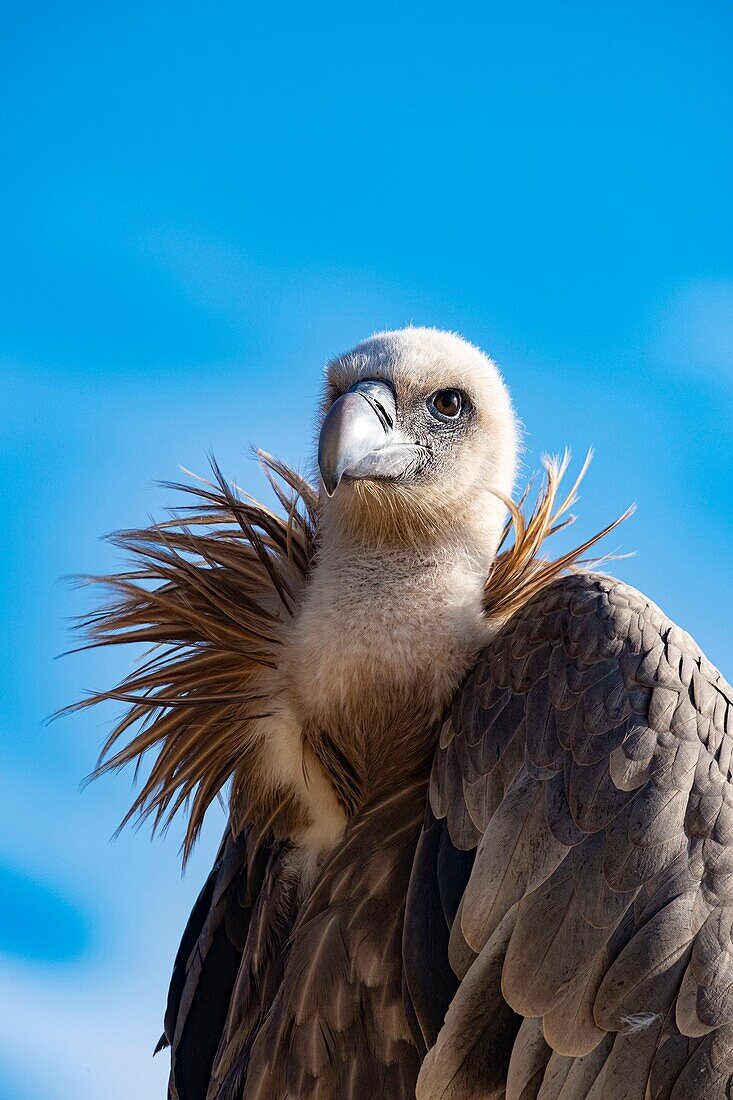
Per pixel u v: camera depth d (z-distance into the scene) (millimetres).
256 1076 7480
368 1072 7262
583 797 6898
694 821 6719
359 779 8141
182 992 9133
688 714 7031
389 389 9570
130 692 8773
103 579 8852
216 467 8930
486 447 9586
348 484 8820
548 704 7312
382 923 7527
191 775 8609
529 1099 6488
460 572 8625
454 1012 6730
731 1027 6230
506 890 6895
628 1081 6270
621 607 7457
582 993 6500
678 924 6461
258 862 8734
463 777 7531
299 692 8180
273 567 8562
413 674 8023
